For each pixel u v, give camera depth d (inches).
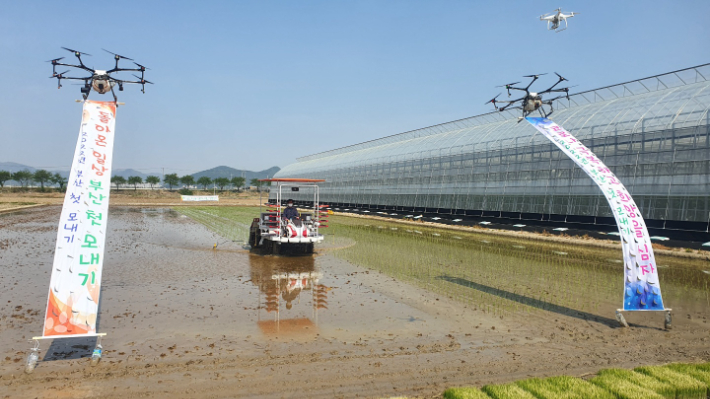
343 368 340.2
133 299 538.6
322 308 511.5
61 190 5029.5
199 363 345.1
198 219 1819.6
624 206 479.8
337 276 695.1
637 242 469.7
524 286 631.2
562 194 1331.2
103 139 408.8
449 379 324.2
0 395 288.0
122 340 395.5
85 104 421.7
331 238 1208.2
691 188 1024.9
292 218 896.9
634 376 322.7
